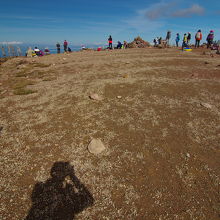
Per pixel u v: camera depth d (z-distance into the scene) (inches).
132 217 126.2
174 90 370.0
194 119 259.1
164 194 144.1
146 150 194.5
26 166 171.2
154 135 220.2
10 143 205.3
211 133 227.5
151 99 323.6
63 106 296.4
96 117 260.5
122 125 240.7
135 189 148.1
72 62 705.6
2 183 152.3
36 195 141.9
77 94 345.4
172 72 517.0
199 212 130.7
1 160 178.7
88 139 212.2
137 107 292.0
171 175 163.0
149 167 171.8
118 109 284.8
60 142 206.7
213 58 748.6
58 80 450.0
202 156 187.8
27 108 293.1
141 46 1421.0
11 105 305.7
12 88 395.2
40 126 239.1
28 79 470.3
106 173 164.1
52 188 148.2
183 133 225.8
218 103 314.2
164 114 271.1
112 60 716.0
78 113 272.5
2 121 253.1
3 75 538.0
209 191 147.9
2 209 130.5
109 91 358.3
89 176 160.6
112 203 136.2
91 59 766.5
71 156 184.9
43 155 185.9
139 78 450.3
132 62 665.0
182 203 137.1
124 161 178.5
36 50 1063.0
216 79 452.4
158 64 631.2
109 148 196.9
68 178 158.2
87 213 128.8
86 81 429.1
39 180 155.7
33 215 127.0
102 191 146.2
